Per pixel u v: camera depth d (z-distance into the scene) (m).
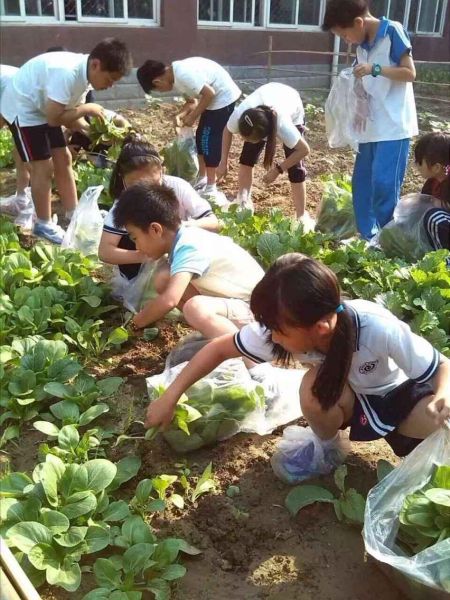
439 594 2.05
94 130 6.57
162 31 10.92
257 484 2.76
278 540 2.49
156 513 2.59
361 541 2.49
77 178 6.41
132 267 4.09
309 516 2.60
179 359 3.25
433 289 3.98
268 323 2.23
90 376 3.23
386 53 4.89
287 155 5.57
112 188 4.13
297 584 2.32
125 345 3.75
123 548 2.41
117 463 2.75
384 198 5.21
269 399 3.06
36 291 3.88
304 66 13.25
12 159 7.31
